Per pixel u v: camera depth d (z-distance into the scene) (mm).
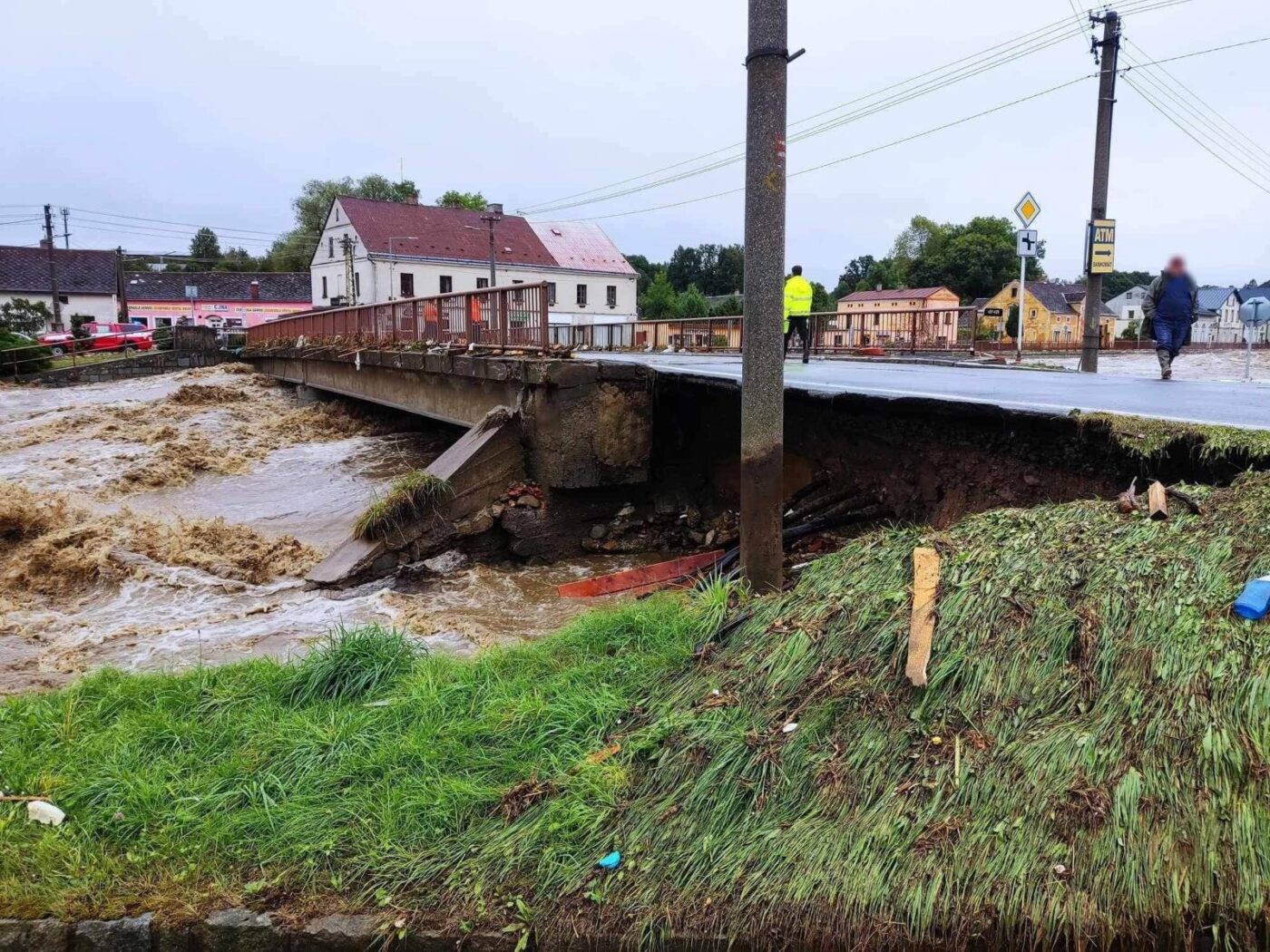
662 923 3025
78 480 16688
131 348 42812
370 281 59656
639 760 3875
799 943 2908
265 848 3592
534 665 5148
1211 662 3271
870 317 28484
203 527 12320
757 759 3578
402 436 21953
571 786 3717
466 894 3248
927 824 3121
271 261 107438
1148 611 3562
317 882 3395
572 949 3047
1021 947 2783
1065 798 3045
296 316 29391
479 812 3701
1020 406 6898
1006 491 6945
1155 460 5621
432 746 4188
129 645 8086
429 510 10414
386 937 3129
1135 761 3080
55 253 76812
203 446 20094
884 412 7965
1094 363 17547
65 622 8898
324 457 19359
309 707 5031
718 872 3162
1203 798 2922
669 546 11500
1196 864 2801
